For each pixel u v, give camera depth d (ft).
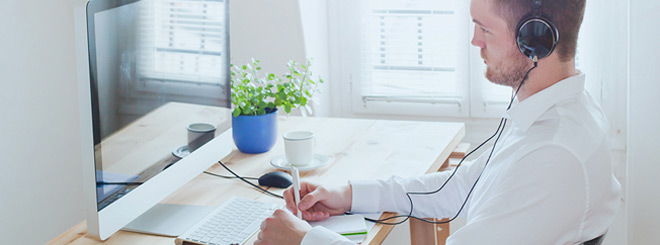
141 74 3.93
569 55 3.47
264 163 5.54
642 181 6.70
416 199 4.58
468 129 8.47
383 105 8.75
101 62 3.54
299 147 5.26
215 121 4.97
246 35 8.52
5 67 6.59
